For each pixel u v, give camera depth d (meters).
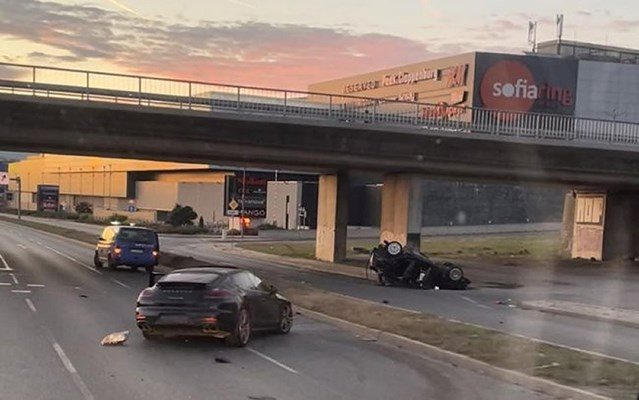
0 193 155.00
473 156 37.28
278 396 9.01
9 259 34.53
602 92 84.25
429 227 78.12
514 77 83.00
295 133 34.75
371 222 85.69
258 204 83.38
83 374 9.88
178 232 77.69
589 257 47.66
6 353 11.20
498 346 12.60
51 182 135.75
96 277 26.83
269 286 14.83
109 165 112.19
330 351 12.83
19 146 34.75
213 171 92.44
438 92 88.19
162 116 32.09
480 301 23.06
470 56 83.50
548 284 30.81
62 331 13.67
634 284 31.06
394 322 15.55
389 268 28.61
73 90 30.55
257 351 12.57
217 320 12.51
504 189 82.62
